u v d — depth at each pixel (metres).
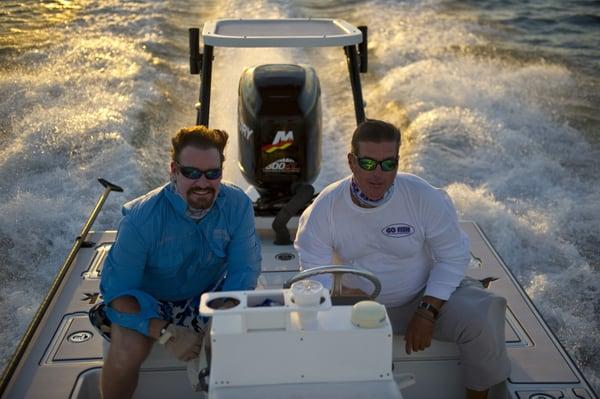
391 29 10.40
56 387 2.57
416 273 2.63
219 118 7.36
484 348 2.48
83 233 3.56
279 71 3.72
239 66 8.91
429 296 2.51
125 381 2.39
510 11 11.45
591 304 4.32
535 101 7.68
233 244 2.46
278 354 1.90
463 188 5.66
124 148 6.31
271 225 3.63
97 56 8.76
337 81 8.38
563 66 8.84
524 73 8.52
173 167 2.30
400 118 7.29
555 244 5.00
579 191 5.81
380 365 1.93
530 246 4.99
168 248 2.36
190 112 7.45
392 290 2.63
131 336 2.35
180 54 9.14
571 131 6.95
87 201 5.58
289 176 3.70
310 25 3.90
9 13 10.76
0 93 7.53
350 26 3.76
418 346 2.51
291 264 3.32
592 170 6.17
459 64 8.83
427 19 10.86
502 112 7.38
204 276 2.48
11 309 4.33
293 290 1.89
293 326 1.90
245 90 3.72
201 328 2.51
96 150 6.28
